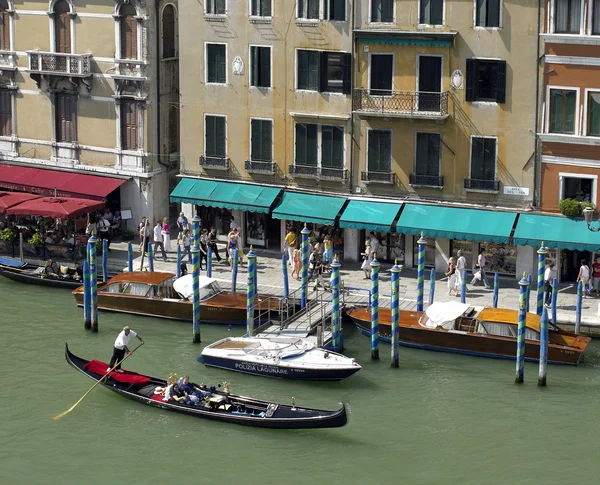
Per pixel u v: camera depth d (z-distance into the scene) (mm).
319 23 64562
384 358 56344
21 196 70688
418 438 48844
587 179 61094
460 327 56281
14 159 74812
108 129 72375
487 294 61719
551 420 50219
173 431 49688
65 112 73438
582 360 55594
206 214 70812
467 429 49500
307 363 53344
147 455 47875
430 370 54938
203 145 69312
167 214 74000
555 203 61969
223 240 70812
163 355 57000
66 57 71562
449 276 61938
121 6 70000
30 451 48188
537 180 62156
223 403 50531
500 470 46406
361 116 64438
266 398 52281
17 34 73812
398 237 65938
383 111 63750
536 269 63125
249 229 69812
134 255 69562
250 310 57375
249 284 57094
